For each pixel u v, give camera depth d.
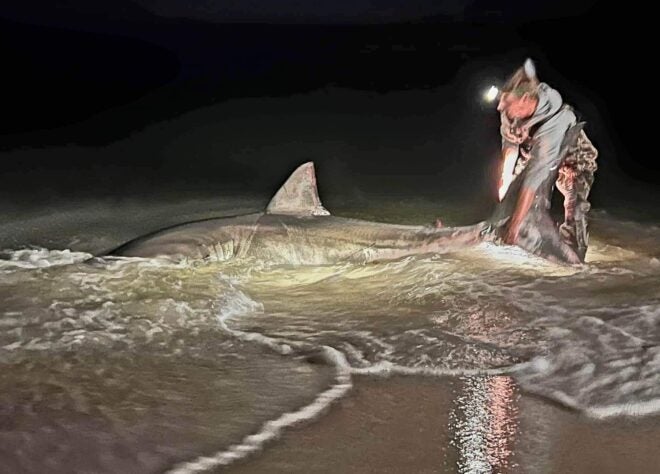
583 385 5.78
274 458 4.83
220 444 4.96
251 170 14.12
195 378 5.91
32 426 5.11
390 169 14.20
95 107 18.95
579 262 8.42
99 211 11.25
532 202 8.35
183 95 20.64
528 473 4.68
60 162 14.20
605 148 15.43
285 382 5.86
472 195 12.45
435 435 5.12
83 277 7.95
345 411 5.44
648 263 8.72
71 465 4.69
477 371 6.06
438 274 8.20
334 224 9.16
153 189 12.71
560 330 6.76
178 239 8.88
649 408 5.45
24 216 10.83
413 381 5.91
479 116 18.08
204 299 7.52
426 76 22.39
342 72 23.27
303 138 16.45
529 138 8.41
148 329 6.79
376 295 7.83
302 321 7.16
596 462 4.80
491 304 7.39
